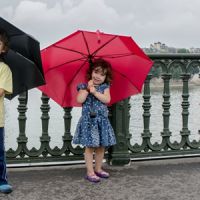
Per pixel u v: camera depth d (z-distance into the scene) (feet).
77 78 14.60
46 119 15.34
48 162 15.52
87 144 13.80
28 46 12.12
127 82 14.64
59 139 16.06
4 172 12.81
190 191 13.03
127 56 14.26
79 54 14.28
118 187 13.41
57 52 14.02
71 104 14.76
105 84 14.16
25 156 15.49
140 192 12.94
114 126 15.61
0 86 11.96
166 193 12.86
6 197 12.46
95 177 13.91
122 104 15.53
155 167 15.52
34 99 15.39
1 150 12.60
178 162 16.15
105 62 14.02
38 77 12.81
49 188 13.28
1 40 11.73
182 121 16.52
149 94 16.02
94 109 14.02
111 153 15.74
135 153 16.10
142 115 16.16
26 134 16.42
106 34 13.89
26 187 13.34
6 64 12.37
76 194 12.77
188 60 16.40
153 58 15.96
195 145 16.72
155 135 16.52
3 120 12.42
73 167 15.52
